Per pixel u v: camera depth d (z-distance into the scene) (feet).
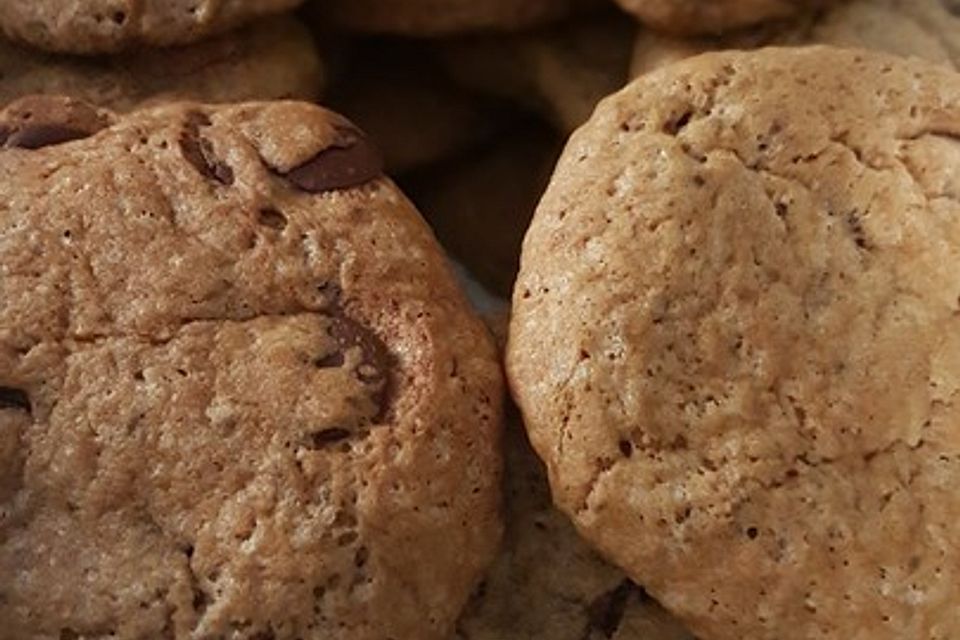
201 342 0.74
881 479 0.73
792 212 0.76
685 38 0.87
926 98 0.78
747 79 0.78
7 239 0.75
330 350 0.74
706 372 0.73
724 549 0.72
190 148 0.78
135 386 0.73
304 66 0.89
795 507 0.72
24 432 0.73
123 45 0.85
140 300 0.74
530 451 0.79
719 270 0.74
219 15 0.85
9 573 0.73
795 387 0.73
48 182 0.76
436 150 0.97
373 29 0.91
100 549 0.72
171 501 0.72
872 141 0.77
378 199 0.78
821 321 0.74
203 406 0.73
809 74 0.79
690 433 0.73
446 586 0.74
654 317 0.74
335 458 0.73
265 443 0.73
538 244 0.77
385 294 0.76
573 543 0.79
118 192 0.76
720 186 0.76
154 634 0.72
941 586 0.72
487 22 0.91
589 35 0.94
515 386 0.75
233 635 0.71
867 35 0.86
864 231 0.76
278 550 0.72
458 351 0.76
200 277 0.75
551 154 0.96
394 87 0.97
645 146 0.77
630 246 0.75
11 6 0.84
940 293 0.75
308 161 0.78
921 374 0.74
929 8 0.87
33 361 0.73
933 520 0.72
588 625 0.78
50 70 0.86
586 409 0.73
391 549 0.73
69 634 0.72
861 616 0.72
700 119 0.78
